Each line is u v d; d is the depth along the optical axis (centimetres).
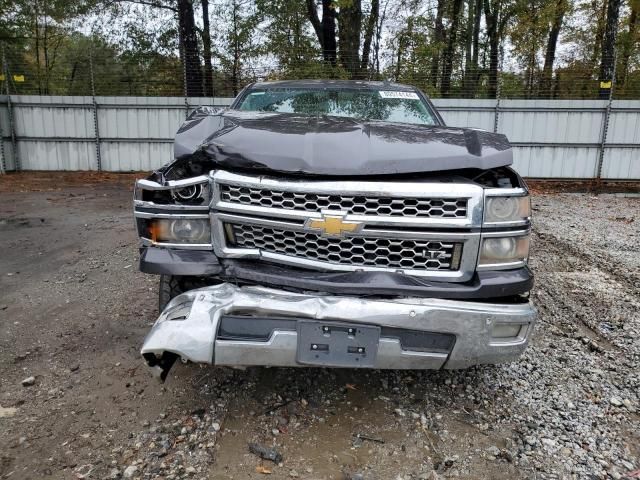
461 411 285
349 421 273
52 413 275
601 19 2172
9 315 406
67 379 310
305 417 275
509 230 246
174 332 233
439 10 1952
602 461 245
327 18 1889
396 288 236
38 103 1484
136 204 261
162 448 246
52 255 588
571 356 356
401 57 1797
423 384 312
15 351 345
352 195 240
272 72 1661
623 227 845
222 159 257
